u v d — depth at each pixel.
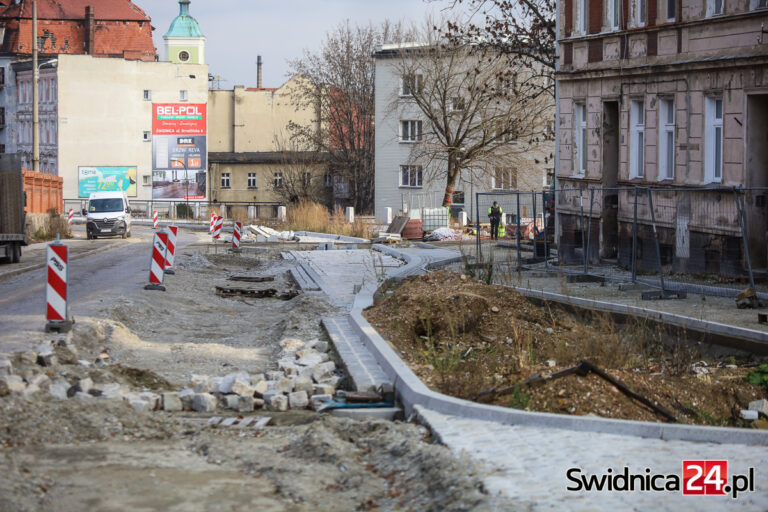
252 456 8.24
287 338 14.80
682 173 23.33
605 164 27.28
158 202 87.38
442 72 57.47
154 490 7.24
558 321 16.05
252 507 6.91
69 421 9.09
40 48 96.06
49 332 13.69
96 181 87.88
